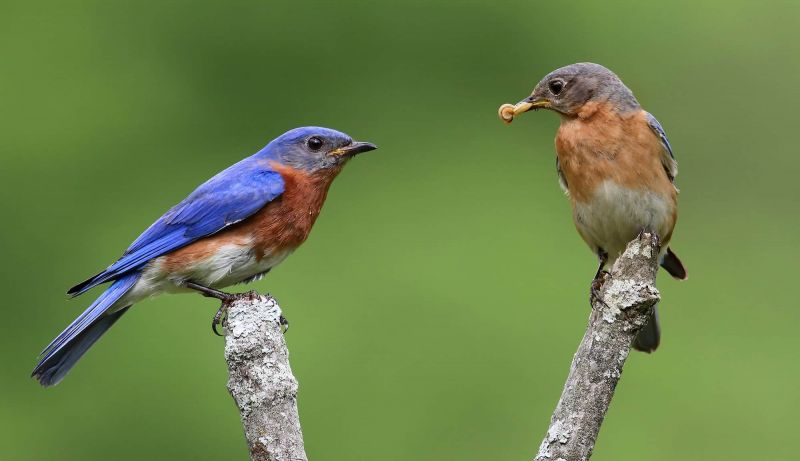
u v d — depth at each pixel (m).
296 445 8.05
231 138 20.64
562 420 8.10
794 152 20.83
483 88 21.25
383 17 21.52
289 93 21.02
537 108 12.64
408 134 20.75
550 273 18.31
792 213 20.17
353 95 21.08
